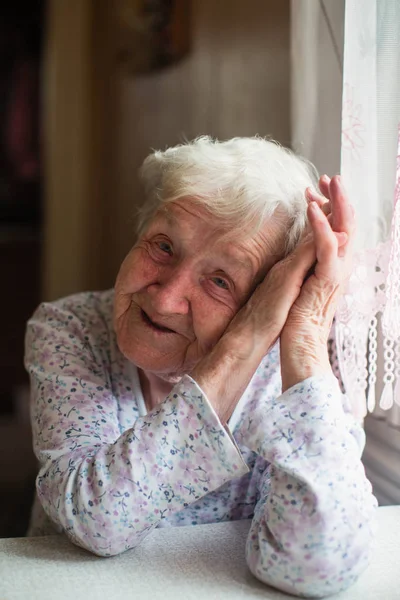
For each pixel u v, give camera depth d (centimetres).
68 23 450
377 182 106
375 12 104
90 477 89
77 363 109
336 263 95
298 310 96
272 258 99
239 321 96
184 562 87
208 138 109
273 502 84
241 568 86
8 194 559
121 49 382
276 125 202
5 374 494
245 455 110
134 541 88
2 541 91
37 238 514
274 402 89
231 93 239
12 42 541
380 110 104
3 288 507
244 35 226
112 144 412
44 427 101
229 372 92
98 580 82
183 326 100
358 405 108
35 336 116
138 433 89
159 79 328
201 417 88
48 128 468
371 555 84
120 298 105
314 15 128
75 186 461
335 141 123
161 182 108
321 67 127
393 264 99
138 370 114
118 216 400
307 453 84
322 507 80
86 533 87
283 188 100
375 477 125
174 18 299
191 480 88
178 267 99
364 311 106
